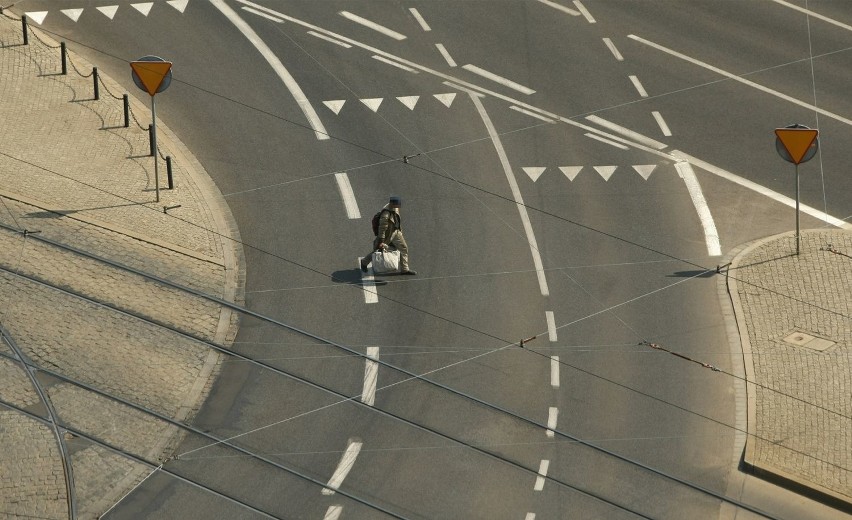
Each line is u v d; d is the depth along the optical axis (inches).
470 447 2797.7
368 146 3917.3
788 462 2738.7
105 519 2559.1
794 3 4704.7
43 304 3115.2
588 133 4018.2
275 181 3737.7
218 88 4138.8
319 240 3508.9
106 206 3513.8
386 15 4581.7
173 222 3501.5
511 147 3939.5
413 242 3513.8
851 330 3169.3
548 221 3617.1
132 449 2743.6
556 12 4643.2
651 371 3051.2
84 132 3846.0
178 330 3107.8
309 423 2856.8
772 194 3769.7
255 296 3272.6
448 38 4466.0
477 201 3690.9
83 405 2844.5
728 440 2829.7
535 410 2913.4
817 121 4097.0
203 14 4522.6
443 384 2989.7
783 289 3331.7
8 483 2620.6
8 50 4210.1
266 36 4424.2
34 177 3590.1
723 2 4697.3
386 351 3097.9
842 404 2915.8
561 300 3304.6
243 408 2893.7
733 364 3073.3
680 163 3892.7
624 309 3275.1
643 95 4207.7
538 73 4306.1
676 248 3526.1
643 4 4699.8
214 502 2613.2
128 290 3206.2
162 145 3841.0
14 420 2778.1
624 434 2844.5
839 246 3508.9
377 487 2674.7
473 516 2605.8
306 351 3085.6
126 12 4495.6
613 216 3651.6
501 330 3186.5
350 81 4215.1
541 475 2711.6
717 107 4156.0
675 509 2635.3
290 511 2598.4
